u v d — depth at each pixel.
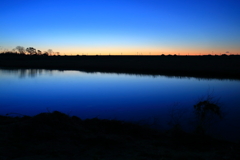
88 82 25.66
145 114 11.89
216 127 9.11
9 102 15.09
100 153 5.62
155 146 6.52
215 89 19.98
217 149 6.41
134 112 12.41
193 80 26.94
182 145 6.80
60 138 6.37
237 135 8.17
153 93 18.42
